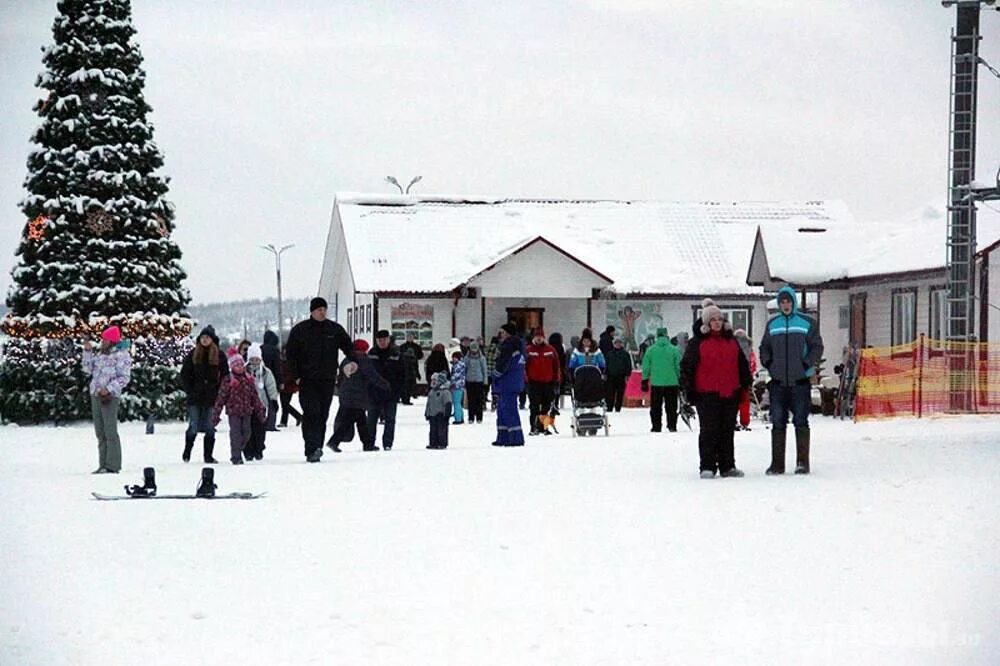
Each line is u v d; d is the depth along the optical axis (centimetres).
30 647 900
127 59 3747
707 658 859
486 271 5544
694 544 1288
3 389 3616
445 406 2630
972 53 3406
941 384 3306
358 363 2517
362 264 5791
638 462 2134
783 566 1166
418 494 1722
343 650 888
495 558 1228
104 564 1214
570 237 6228
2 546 1323
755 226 6481
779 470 1912
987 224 3738
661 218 6469
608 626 951
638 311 5838
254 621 976
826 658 857
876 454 2127
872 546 1258
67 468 2270
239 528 1437
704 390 1873
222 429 3356
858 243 4478
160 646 902
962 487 1677
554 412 3162
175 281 3744
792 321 1912
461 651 883
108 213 3684
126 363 2167
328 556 1248
